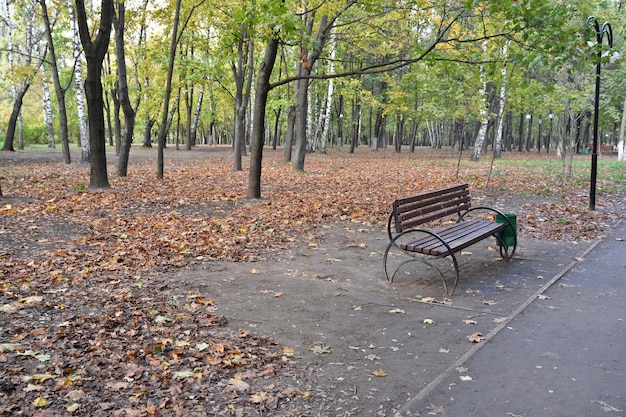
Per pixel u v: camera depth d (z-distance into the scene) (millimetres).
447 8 11945
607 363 4219
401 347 4594
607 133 57688
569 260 7691
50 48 22141
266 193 14234
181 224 9727
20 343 4406
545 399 3648
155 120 43375
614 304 5688
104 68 38219
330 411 3520
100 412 3408
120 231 9031
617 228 10102
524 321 5191
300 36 10602
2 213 10203
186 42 20234
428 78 19219
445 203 7617
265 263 7363
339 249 8328
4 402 3463
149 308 5352
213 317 5207
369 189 15695
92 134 14000
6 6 33000
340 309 5555
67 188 14438
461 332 4938
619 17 26344
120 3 16688
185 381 3867
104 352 4277
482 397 3682
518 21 9414
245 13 10297
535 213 11742
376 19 18266
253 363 4203
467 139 60500
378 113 46594
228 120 59938
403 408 3537
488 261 7680
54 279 6188
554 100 16391
